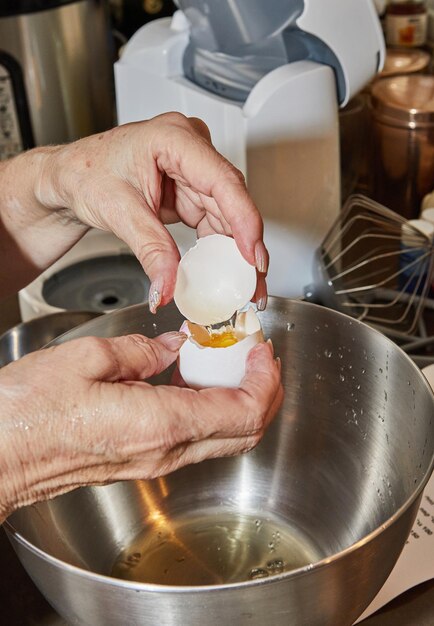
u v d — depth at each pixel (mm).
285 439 627
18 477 475
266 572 584
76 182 592
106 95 1062
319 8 719
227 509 629
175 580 582
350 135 936
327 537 598
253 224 528
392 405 562
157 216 573
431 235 804
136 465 486
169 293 519
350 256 886
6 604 583
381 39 767
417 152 887
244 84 773
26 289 809
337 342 586
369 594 474
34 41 952
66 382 473
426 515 613
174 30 821
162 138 554
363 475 591
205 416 476
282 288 819
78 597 449
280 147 761
